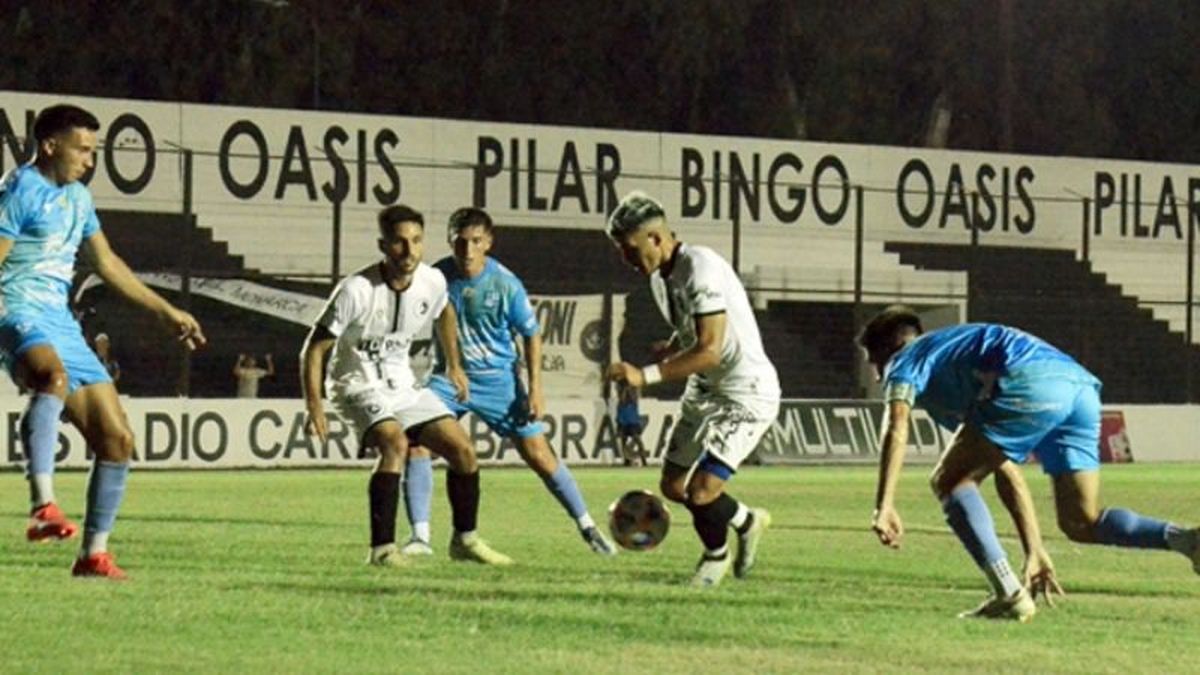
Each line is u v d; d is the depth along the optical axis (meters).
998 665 12.80
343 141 61.81
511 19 82.69
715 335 17.09
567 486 21.80
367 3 81.25
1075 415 15.97
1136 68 89.44
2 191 16.64
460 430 20.19
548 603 15.96
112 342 57.16
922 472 52.62
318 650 12.88
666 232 17.33
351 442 55.03
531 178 64.12
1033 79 90.12
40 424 17.08
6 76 76.19
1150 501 39.50
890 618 15.38
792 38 85.31
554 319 59.03
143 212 59.38
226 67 78.69
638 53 83.62
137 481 43.44
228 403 53.97
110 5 77.06
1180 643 14.27
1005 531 27.86
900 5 86.94
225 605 15.30
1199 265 72.88
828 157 67.75
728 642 13.62
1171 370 70.44
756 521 18.64
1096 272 71.06
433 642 13.36
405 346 19.75
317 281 60.25
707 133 84.62
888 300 66.94
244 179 60.53
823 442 59.84
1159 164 72.25
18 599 15.38
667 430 59.81
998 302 67.69
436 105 82.25
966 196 69.50
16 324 16.75
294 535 24.66
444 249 63.00
